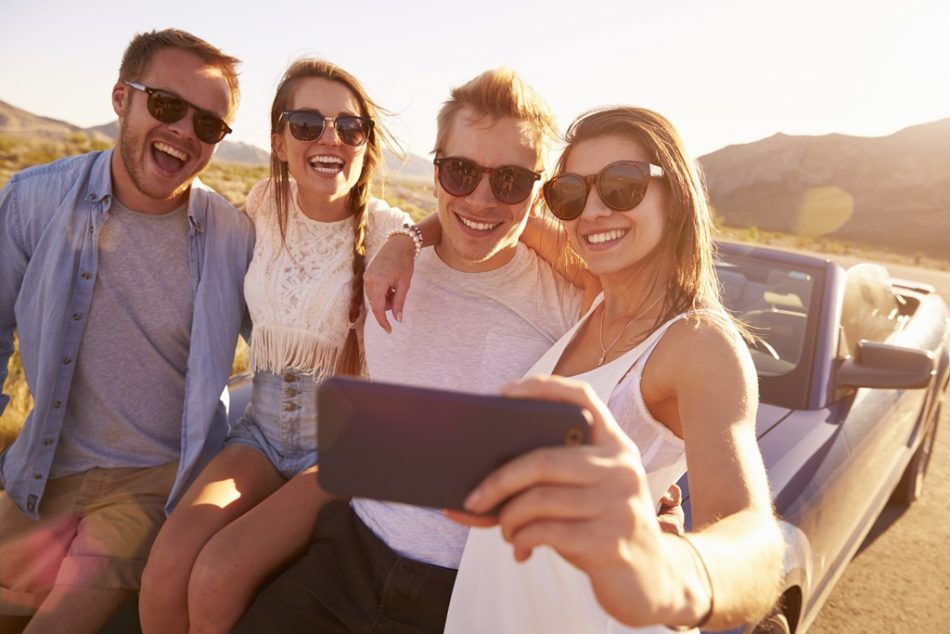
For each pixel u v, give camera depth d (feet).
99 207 6.65
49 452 6.73
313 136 6.40
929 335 14.46
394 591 5.24
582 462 2.21
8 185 6.90
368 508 5.75
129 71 6.58
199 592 5.35
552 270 6.04
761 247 11.89
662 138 4.64
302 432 6.91
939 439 19.89
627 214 4.61
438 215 6.03
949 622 11.06
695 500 3.44
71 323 6.65
